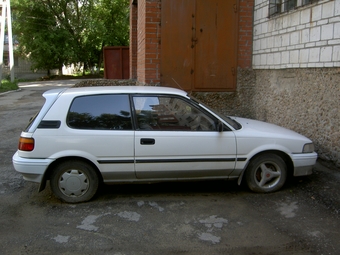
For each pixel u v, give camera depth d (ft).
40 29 127.24
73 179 14.56
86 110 14.64
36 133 14.16
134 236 12.13
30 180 14.33
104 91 14.96
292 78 21.75
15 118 37.24
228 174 15.38
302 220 13.25
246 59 26.91
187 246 11.49
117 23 135.64
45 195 15.84
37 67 136.15
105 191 16.19
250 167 15.48
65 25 131.54
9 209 14.39
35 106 48.08
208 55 26.37
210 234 12.24
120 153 14.43
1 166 20.21
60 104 14.51
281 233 12.29
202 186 16.81
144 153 14.53
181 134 14.74
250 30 26.66
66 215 13.75
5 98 60.64
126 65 51.75
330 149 18.61
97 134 14.33
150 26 25.52
